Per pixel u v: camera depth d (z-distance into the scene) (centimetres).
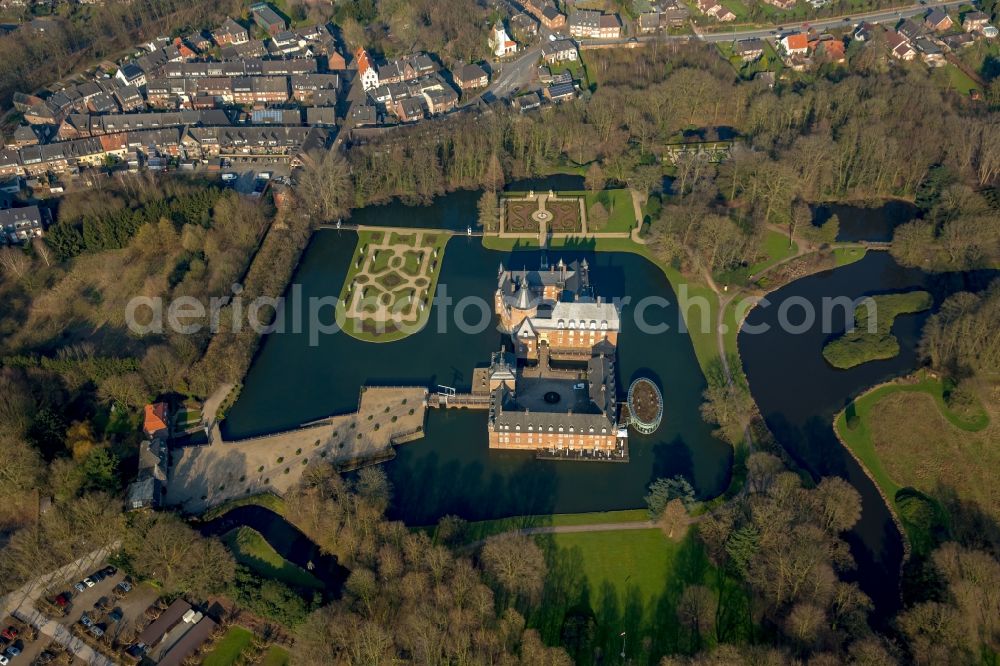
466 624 19738
